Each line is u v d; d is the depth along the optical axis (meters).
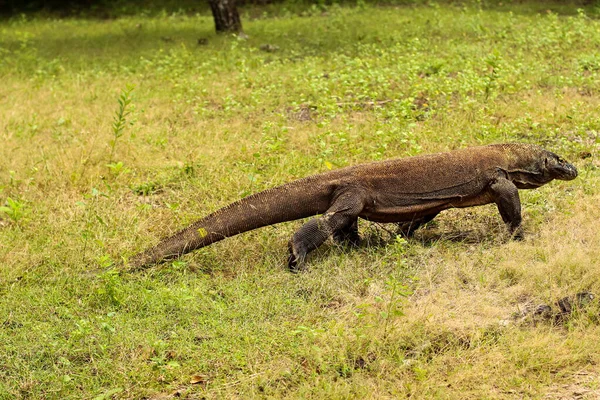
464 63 12.27
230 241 6.48
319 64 13.29
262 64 13.34
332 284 5.73
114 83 12.57
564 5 18.72
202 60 14.00
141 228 6.87
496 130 8.71
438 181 6.36
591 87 10.66
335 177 6.26
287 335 5.06
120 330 5.25
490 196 6.47
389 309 5.07
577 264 5.56
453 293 5.51
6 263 6.27
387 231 6.62
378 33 15.76
